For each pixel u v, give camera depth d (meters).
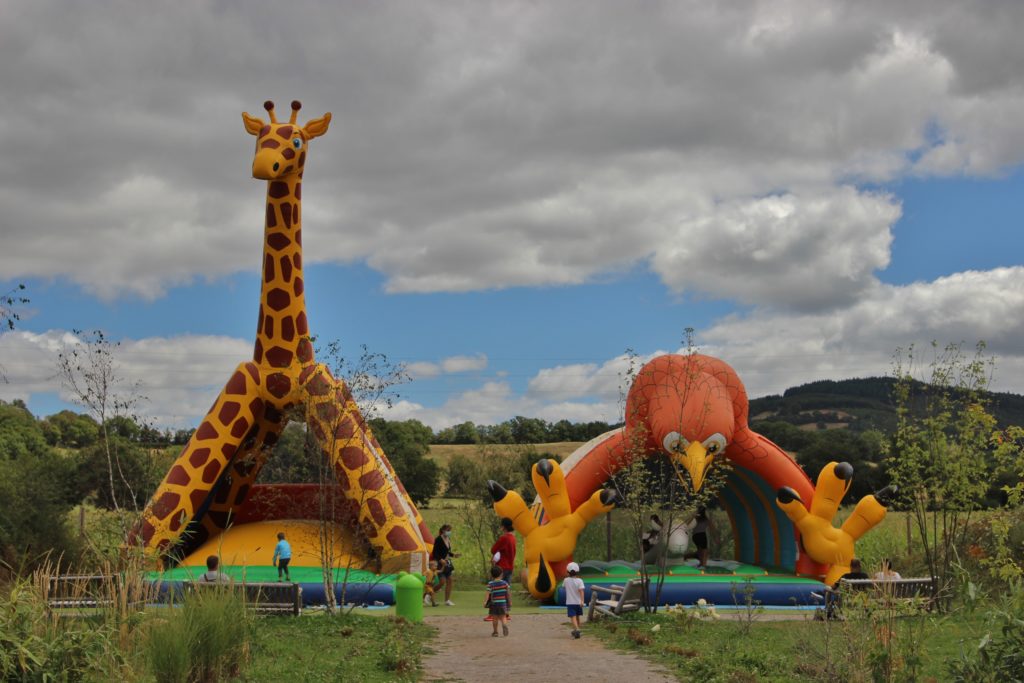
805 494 20.69
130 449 24.25
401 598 16.34
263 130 22.12
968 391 17.84
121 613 9.83
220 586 11.54
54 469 28.33
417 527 22.38
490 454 32.12
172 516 20.98
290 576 20.31
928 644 13.34
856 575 18.52
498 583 14.99
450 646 13.75
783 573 21.20
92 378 19.75
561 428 61.19
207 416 22.22
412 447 48.91
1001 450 15.22
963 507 17.73
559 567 19.58
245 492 23.83
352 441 21.73
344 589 16.86
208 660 10.16
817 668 11.00
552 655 12.92
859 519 19.97
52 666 8.46
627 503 18.45
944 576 17.36
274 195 22.33
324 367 22.50
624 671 11.64
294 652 12.13
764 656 11.95
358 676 10.97
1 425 50.22
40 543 19.41
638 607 17.03
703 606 16.77
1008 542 18.92
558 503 19.62
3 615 8.52
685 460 19.02
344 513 24.03
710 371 20.36
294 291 22.44
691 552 24.41
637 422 19.72
